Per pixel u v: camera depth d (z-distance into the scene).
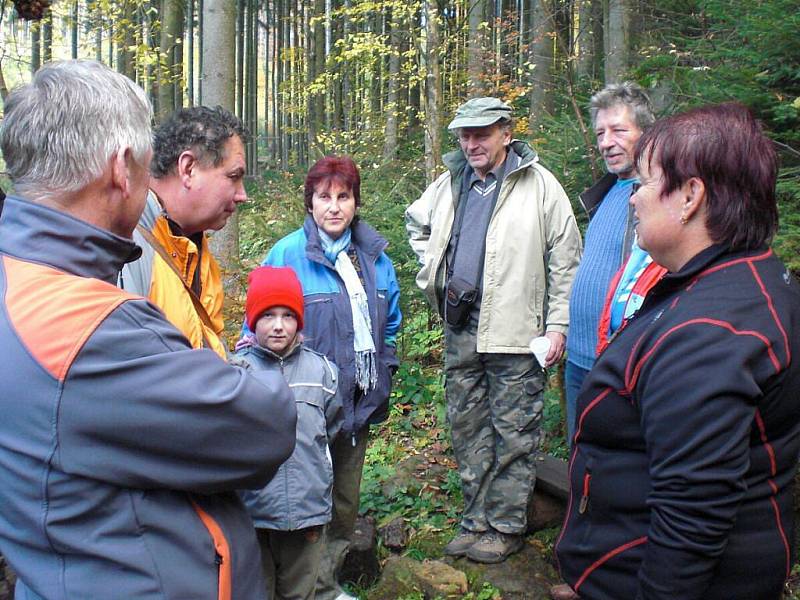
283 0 25.39
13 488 1.07
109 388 1.05
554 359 3.03
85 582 1.08
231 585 1.19
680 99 4.30
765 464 1.39
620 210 2.73
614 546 1.54
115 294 1.12
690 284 1.46
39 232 1.12
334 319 2.91
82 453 1.05
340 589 2.90
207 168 1.68
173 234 1.69
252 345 2.61
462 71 9.05
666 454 1.35
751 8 3.88
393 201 5.95
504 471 3.13
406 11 7.61
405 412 4.81
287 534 2.57
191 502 1.17
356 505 3.00
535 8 9.09
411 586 2.95
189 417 1.10
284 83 14.55
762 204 1.43
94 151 1.13
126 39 10.17
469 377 3.20
